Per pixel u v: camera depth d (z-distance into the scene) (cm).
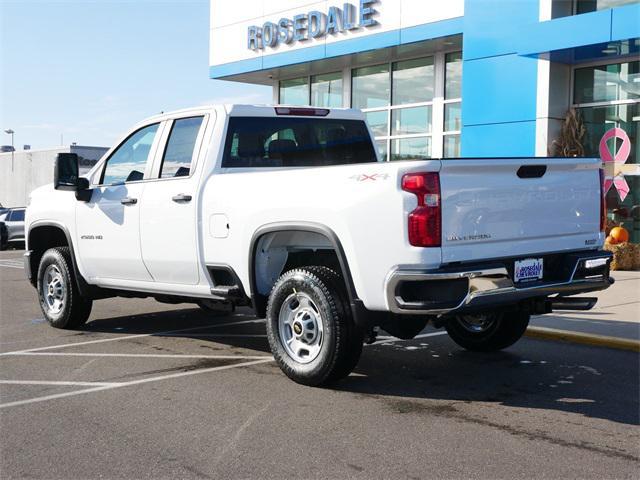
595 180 602
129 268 740
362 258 526
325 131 744
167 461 427
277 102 2225
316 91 2112
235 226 620
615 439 462
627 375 627
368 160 774
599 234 606
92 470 415
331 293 555
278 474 406
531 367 657
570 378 617
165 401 550
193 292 682
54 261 838
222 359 691
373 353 716
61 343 773
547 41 1353
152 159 720
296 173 577
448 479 397
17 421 505
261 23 2023
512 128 1499
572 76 1490
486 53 1530
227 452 441
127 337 805
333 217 543
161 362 680
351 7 1792
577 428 484
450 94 1764
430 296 500
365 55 1833
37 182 3559
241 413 518
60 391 581
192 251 664
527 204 548
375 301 525
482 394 567
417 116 1842
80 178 768
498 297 520
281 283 586
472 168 511
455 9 1588
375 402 545
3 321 927
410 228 498
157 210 694
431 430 479
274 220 586
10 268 1789
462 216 510
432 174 497
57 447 452
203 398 557
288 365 588
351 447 448
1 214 2784
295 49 1941
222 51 2148
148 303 1080
